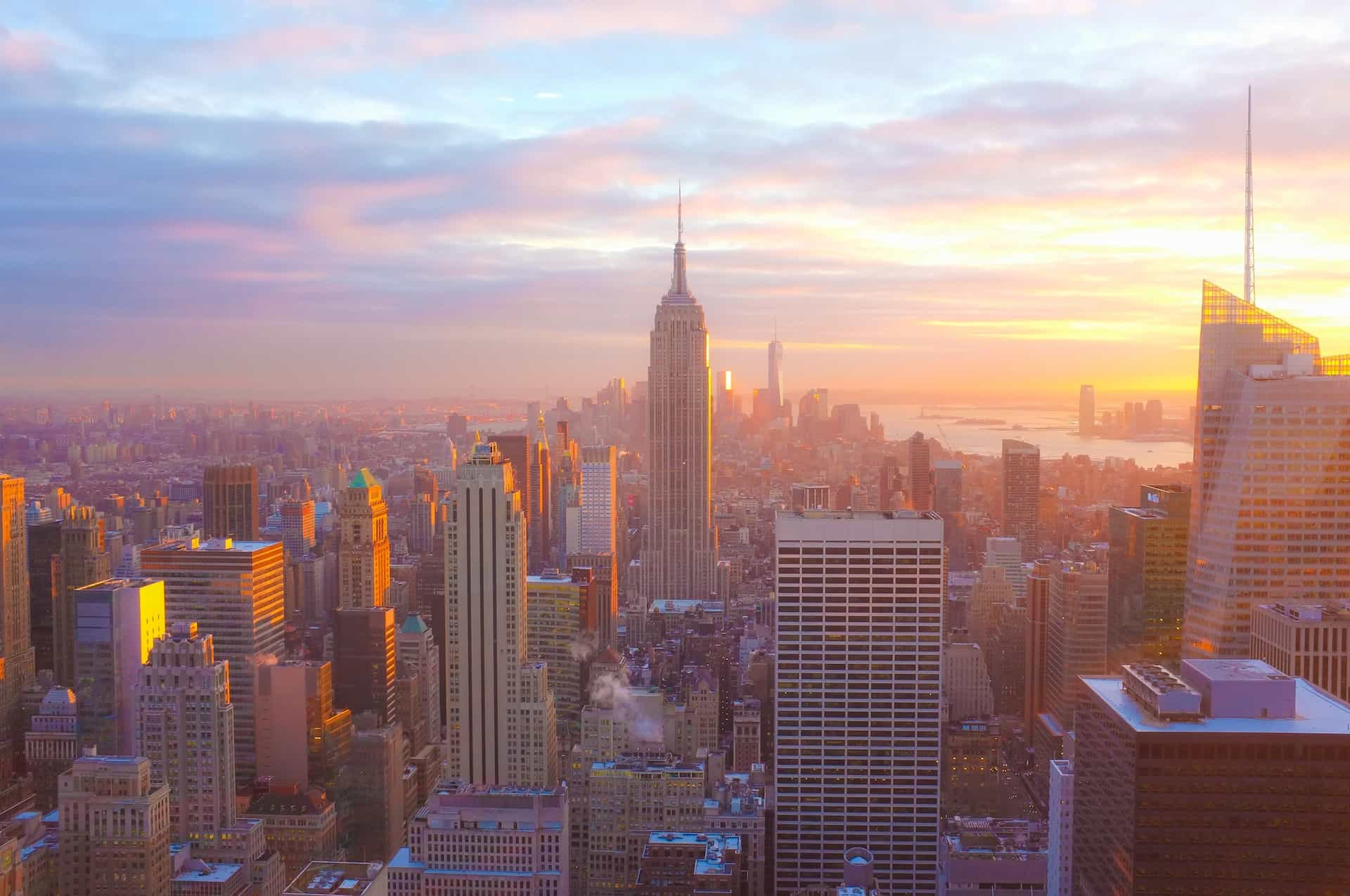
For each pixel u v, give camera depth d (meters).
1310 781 147.25
